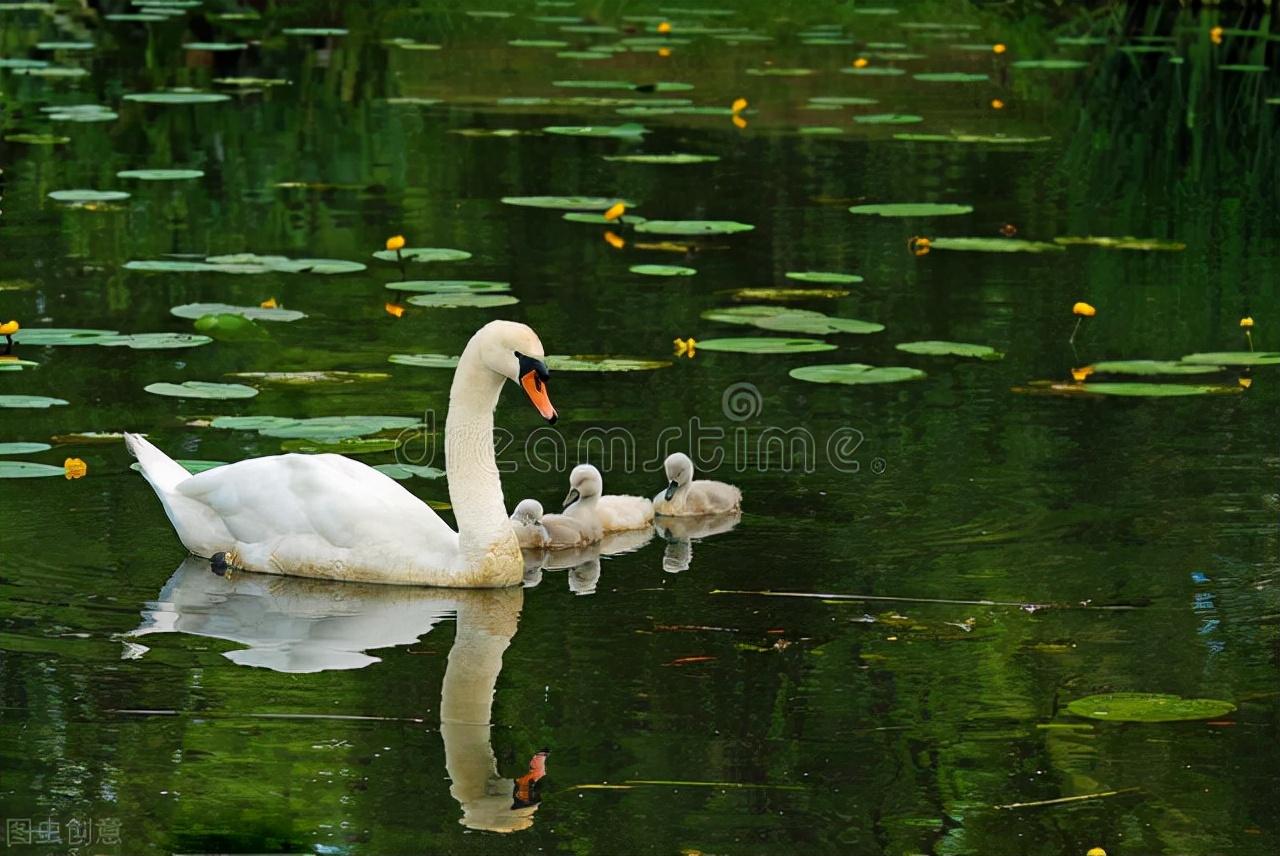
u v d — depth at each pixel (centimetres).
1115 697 1009
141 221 2183
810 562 1239
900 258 2116
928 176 2600
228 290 1886
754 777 912
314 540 1220
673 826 861
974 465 1433
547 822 863
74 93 3045
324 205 2303
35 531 1257
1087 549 1254
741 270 2031
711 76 3466
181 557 1239
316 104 3027
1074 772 922
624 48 3712
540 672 1045
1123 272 2077
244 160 2570
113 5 4116
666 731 965
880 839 852
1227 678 1038
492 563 1200
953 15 4216
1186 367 1656
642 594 1191
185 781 895
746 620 1134
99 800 877
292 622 1127
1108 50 3741
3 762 911
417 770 913
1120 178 2628
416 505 1239
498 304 1811
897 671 1048
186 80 3212
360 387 1573
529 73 3444
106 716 970
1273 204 2480
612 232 2208
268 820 855
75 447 1409
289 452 1391
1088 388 1616
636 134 2738
